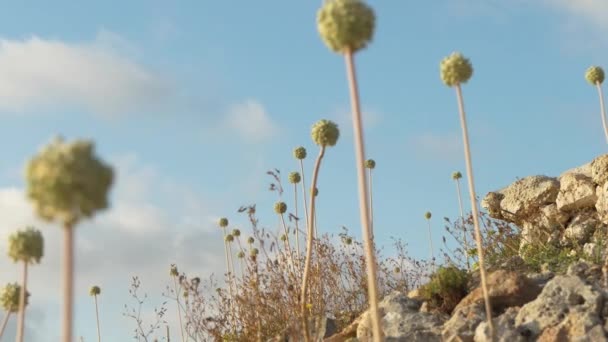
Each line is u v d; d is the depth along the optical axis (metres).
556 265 12.67
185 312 12.45
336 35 6.54
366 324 10.46
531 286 10.28
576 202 15.12
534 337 9.05
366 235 6.55
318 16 6.76
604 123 14.11
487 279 10.49
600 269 10.24
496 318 9.29
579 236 14.61
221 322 12.28
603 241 13.54
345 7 6.57
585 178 15.18
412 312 10.55
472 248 15.28
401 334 9.98
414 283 14.29
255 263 11.56
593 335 8.44
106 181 4.51
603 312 9.02
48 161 4.36
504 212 16.80
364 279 13.23
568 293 9.36
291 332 11.09
